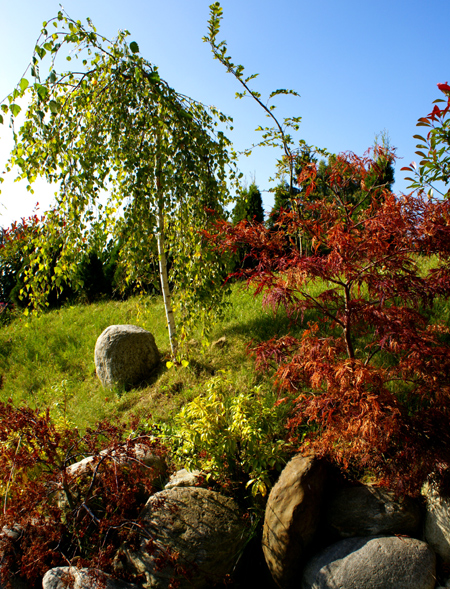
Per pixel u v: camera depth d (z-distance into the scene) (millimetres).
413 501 2586
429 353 2312
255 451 2939
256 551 2791
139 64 4578
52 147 4211
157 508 2746
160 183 4488
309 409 2697
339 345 2871
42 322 8562
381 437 2299
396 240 2393
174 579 2400
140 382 5309
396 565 2244
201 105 5359
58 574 2549
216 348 5328
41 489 2869
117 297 10023
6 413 3082
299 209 3129
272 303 2607
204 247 4465
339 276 2652
